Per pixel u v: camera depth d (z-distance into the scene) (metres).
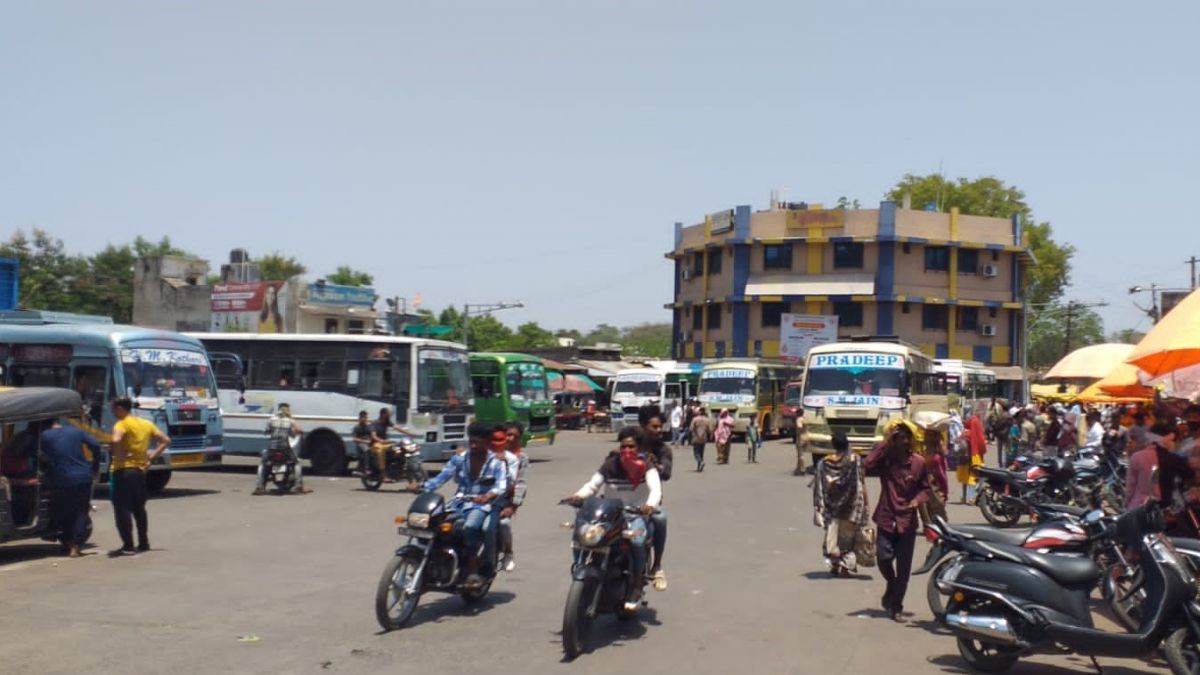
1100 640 7.10
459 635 8.29
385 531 14.36
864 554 10.88
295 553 12.38
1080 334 98.56
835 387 26.09
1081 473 15.94
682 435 39.97
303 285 51.88
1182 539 8.34
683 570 11.55
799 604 9.74
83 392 18.72
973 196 70.00
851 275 56.72
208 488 20.72
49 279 62.19
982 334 58.25
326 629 8.43
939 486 12.40
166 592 9.96
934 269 57.19
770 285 57.75
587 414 51.62
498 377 30.14
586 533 7.83
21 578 10.70
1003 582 7.49
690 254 63.47
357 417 23.19
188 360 19.81
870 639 8.37
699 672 7.25
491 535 9.30
